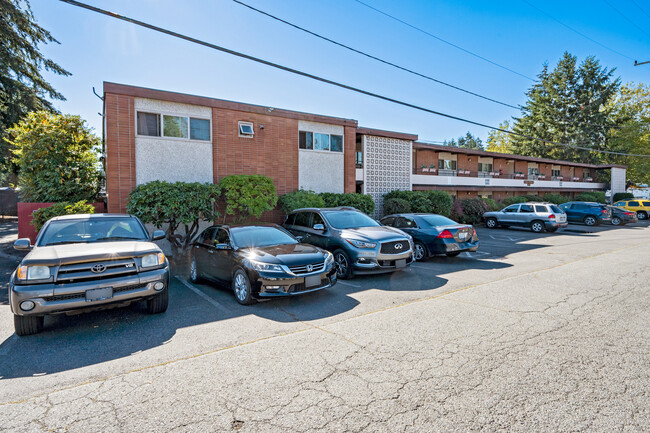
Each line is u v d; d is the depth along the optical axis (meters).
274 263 6.00
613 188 38.88
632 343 4.17
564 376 3.41
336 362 3.84
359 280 7.98
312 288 6.17
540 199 30.80
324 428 2.70
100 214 6.77
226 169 13.18
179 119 12.36
